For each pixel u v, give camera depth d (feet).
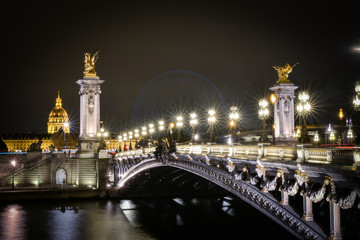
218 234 168.35
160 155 168.76
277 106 152.66
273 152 83.41
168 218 203.10
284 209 84.07
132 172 232.32
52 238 169.07
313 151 67.41
